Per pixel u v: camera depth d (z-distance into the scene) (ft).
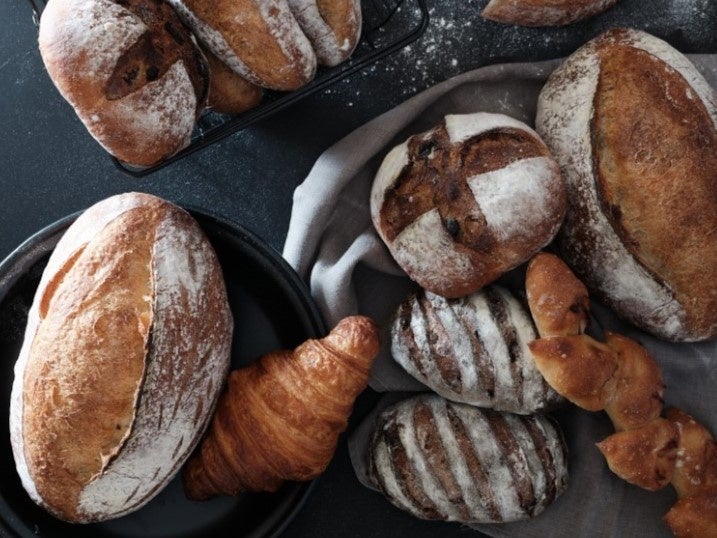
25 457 1.81
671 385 2.11
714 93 2.08
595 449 2.13
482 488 2.01
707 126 1.99
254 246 1.98
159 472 1.86
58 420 1.76
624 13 2.21
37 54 2.19
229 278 2.06
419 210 1.96
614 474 2.12
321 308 2.10
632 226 1.99
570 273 1.96
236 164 2.21
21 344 1.99
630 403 1.99
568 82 2.02
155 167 1.97
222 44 1.82
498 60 2.21
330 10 1.84
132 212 1.82
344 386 1.87
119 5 1.76
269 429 1.87
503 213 1.92
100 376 1.75
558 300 1.93
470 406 2.05
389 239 1.99
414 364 2.02
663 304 2.00
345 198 2.13
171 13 1.80
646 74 1.99
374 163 2.13
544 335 1.95
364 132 2.08
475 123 1.96
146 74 1.78
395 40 2.19
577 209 2.01
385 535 2.20
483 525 2.14
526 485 2.00
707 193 1.96
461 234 1.94
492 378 1.97
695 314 2.00
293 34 1.82
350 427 2.19
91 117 1.78
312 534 2.19
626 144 1.98
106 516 1.89
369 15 2.17
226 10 1.76
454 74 2.21
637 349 2.02
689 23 2.19
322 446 1.90
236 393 1.91
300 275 2.13
